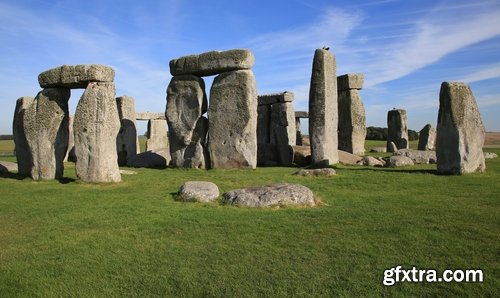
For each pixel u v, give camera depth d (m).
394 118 28.02
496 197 9.51
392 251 5.92
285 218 7.70
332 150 17.23
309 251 5.99
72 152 23.67
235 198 9.01
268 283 5.00
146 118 27.53
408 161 16.42
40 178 13.95
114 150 13.09
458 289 4.76
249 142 16.36
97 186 12.22
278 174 14.21
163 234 6.96
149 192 11.09
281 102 24.98
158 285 4.99
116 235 6.95
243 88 16.34
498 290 4.72
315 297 4.65
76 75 13.16
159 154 19.95
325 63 16.69
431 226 7.07
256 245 6.28
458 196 9.73
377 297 4.64
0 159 24.61
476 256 5.67
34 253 6.15
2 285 5.05
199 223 7.52
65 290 4.91
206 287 4.92
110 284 5.05
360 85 23.06
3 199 10.32
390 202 9.14
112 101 13.08
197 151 17.19
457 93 13.42
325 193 10.37
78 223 7.79
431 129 26.81
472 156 13.38
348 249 6.02
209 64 16.81
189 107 17.39
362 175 13.12
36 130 13.97
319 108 16.61
